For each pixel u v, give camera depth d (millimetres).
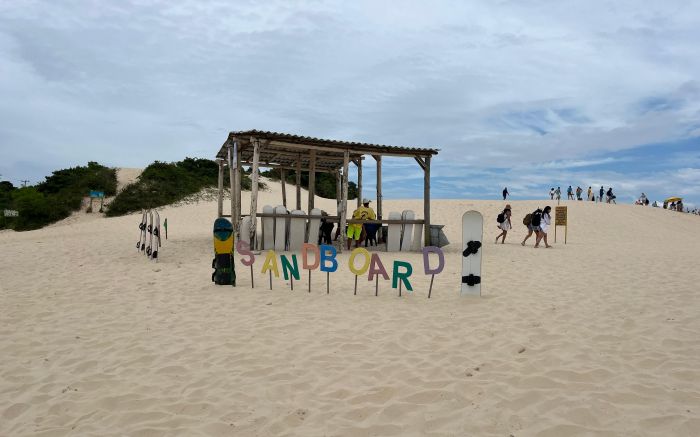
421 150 14734
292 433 3369
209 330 5902
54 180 41000
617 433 3283
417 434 3332
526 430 3354
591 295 7891
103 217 34156
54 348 5273
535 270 10766
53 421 3619
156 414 3684
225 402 3883
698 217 32031
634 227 25859
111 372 4586
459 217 27703
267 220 13461
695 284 8836
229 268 8594
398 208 30531
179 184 38906
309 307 7043
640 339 5445
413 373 4457
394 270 7867
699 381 4215
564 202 31828
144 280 9102
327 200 38781
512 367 4582
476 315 6578
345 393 4035
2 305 7176
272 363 4770
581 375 4352
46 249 14367
